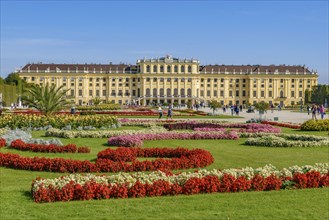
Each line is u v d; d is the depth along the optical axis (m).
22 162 25.12
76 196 17.83
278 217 15.52
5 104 150.50
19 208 16.47
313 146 36.94
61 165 24.50
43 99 57.34
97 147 35.50
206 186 19.09
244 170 21.12
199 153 28.66
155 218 15.27
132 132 43.81
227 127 55.44
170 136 42.06
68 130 46.16
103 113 92.06
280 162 28.77
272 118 86.25
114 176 19.72
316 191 19.44
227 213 15.89
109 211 16.06
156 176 19.97
